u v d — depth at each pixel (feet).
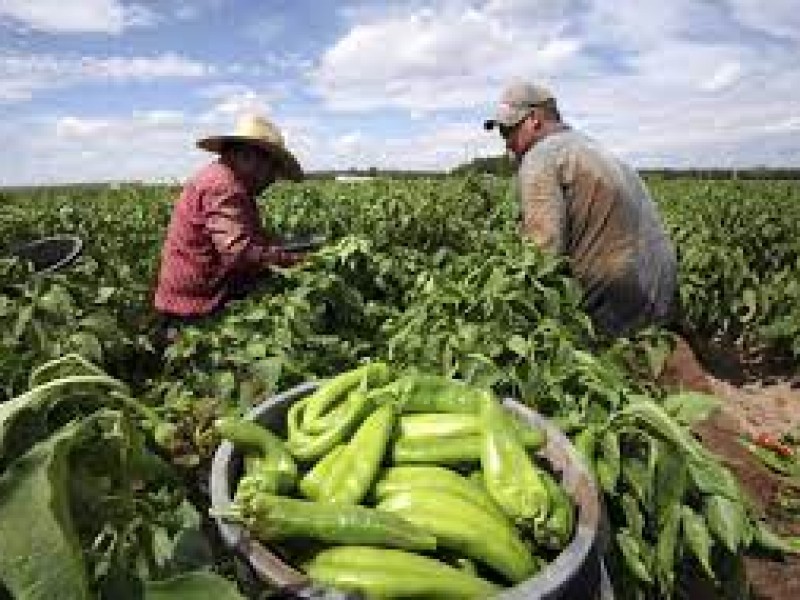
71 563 4.64
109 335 19.88
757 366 34.94
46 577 4.57
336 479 7.94
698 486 9.91
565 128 20.12
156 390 17.44
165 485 8.21
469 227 39.86
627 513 9.75
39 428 5.92
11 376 15.51
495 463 8.12
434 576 7.07
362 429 8.44
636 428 10.23
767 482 17.71
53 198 70.28
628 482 9.96
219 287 21.67
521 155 20.80
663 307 20.72
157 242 43.47
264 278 21.93
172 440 11.89
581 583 7.23
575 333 17.65
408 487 7.97
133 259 39.93
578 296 18.38
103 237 42.80
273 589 6.74
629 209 19.63
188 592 5.19
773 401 30.89
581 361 12.76
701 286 36.01
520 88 20.01
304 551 7.38
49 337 18.10
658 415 10.27
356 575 7.00
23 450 5.81
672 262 20.75
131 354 22.07
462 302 18.28
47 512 4.75
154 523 7.00
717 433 19.11
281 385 16.30
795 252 42.37
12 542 4.65
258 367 15.96
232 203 20.92
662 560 9.80
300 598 6.63
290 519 7.15
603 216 19.47
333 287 20.51
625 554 9.54
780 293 35.73
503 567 7.40
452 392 9.18
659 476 9.87
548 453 8.92
